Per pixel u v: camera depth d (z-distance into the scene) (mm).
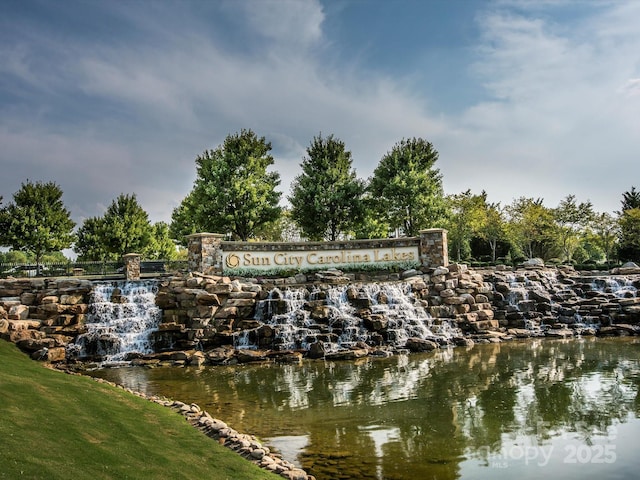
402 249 33062
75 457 7344
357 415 13102
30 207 49375
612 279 31734
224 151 47875
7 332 22047
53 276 36906
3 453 6730
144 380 18031
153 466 7852
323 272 31578
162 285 25953
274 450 10594
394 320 25438
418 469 9492
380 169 49125
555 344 23938
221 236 30438
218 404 14477
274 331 23531
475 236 60062
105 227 57469
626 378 16359
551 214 58906
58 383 12461
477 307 28000
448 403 14023
